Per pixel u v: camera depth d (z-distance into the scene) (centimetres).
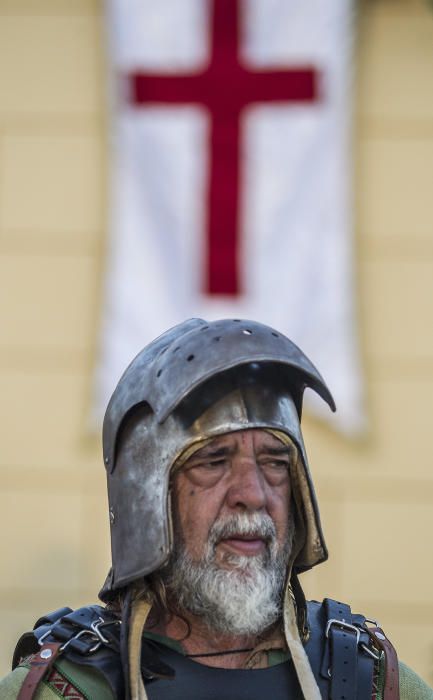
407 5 1434
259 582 638
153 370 654
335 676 657
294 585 680
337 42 1391
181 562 646
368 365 1397
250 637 663
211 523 639
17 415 1412
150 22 1407
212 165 1390
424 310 1404
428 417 1393
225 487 642
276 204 1382
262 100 1390
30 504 1404
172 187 1393
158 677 644
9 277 1427
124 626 645
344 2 1394
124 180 1402
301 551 683
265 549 645
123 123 1403
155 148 1398
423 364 1398
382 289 1407
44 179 1434
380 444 1390
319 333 1376
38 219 1430
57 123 1443
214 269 1381
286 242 1381
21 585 1395
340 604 704
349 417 1381
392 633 1377
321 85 1388
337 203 1382
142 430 655
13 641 1389
